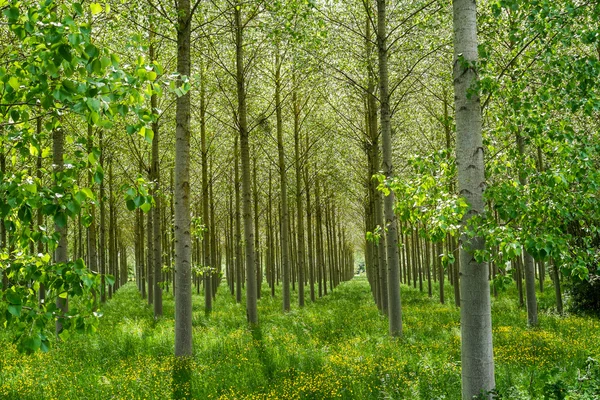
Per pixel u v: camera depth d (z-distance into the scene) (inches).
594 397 185.9
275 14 409.4
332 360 343.3
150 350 392.5
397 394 269.4
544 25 187.8
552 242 168.1
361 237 2028.8
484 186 186.1
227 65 601.9
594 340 398.6
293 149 876.6
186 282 360.2
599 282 573.9
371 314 641.6
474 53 186.7
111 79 110.0
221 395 271.1
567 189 188.2
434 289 1076.5
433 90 628.1
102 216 856.9
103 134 610.5
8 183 113.0
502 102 208.8
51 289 126.3
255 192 938.7
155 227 626.5
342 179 882.1
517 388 244.8
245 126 548.1
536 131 197.2
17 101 117.3
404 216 208.1
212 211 912.3
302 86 644.7
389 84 577.6
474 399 177.3
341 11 522.9
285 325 542.0
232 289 1092.5
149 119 122.2
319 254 1089.4
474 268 182.2
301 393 271.3
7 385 289.4
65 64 107.0
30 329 118.2
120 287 1487.5
